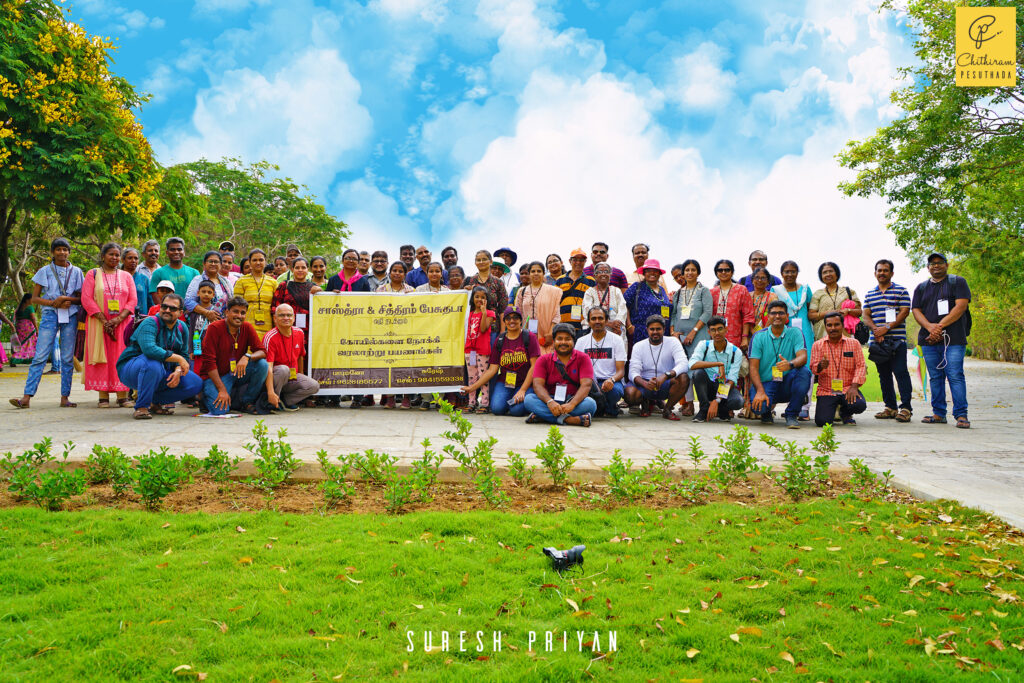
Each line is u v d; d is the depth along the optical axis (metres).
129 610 2.90
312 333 9.83
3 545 3.55
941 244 19.19
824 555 3.63
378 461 4.89
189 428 6.99
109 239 21.28
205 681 2.42
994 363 41.50
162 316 7.89
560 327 7.91
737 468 4.98
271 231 38.97
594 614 2.95
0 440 6.01
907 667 2.55
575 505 4.51
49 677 2.41
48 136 15.87
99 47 16.75
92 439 6.13
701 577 3.39
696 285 9.96
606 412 9.26
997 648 2.71
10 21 15.11
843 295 9.76
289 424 7.57
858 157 18.78
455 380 9.86
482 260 10.09
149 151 18.70
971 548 3.74
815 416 8.78
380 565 3.36
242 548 3.55
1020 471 5.61
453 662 2.57
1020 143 16.45
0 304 24.33
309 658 2.57
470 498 4.63
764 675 2.51
